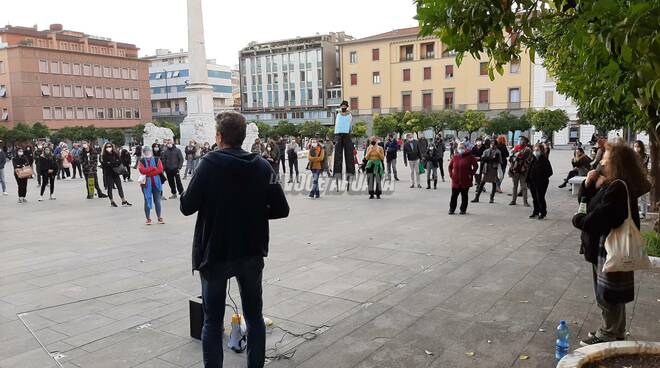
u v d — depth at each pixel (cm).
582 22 337
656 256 678
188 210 341
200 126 2991
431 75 6325
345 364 405
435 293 575
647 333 451
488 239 862
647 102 334
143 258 771
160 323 500
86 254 805
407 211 1203
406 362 406
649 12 258
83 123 7125
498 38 403
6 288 623
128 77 7775
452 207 1148
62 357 425
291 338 456
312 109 7612
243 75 8225
